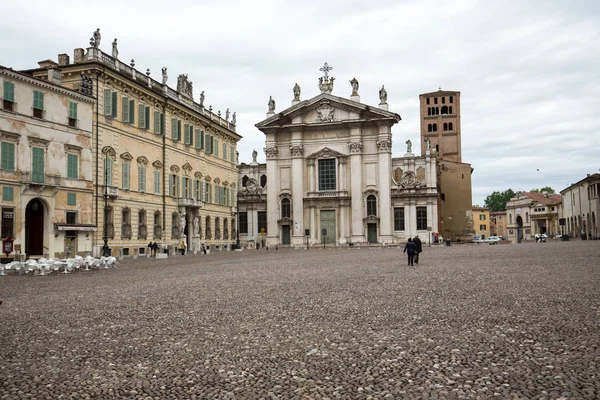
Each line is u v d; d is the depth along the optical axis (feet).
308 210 283.38
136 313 49.62
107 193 159.53
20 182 129.59
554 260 107.45
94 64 156.15
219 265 124.67
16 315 50.49
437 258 131.64
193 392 25.95
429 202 273.75
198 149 226.58
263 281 78.84
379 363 29.86
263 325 42.01
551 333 35.68
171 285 75.66
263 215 301.63
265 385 26.68
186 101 219.82
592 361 28.66
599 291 55.47
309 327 40.68
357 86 284.20
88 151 152.46
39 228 138.41
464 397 23.98
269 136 290.56
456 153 391.65
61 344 36.94
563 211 421.59
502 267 92.94
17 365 31.50
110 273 103.91
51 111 139.54
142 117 182.91
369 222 274.98
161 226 193.67
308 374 28.25
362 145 279.08
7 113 126.72
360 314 45.78
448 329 38.24
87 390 26.61
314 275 87.97
